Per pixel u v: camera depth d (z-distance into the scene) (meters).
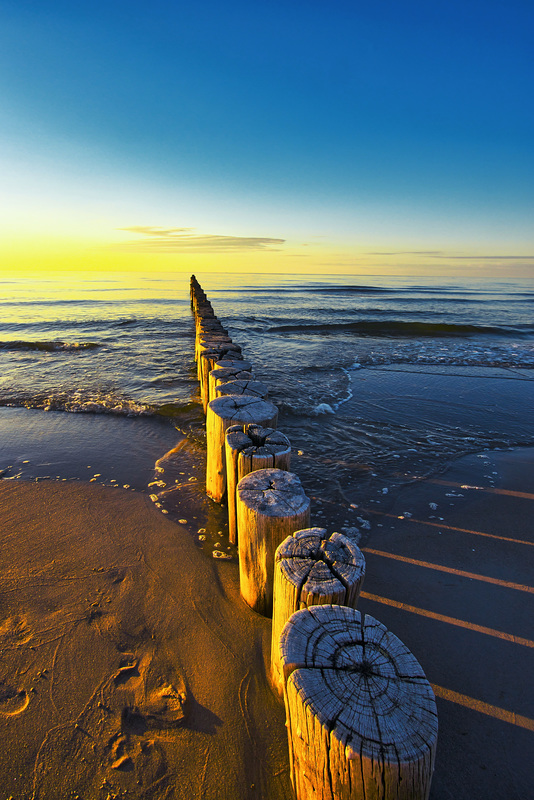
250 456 2.81
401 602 2.75
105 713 1.97
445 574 3.03
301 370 9.44
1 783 1.69
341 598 1.69
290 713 1.31
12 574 2.90
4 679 2.11
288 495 2.41
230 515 3.20
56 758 1.78
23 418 6.19
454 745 1.89
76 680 2.12
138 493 4.06
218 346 6.36
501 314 21.22
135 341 12.91
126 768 1.76
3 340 12.71
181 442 5.38
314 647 1.33
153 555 3.14
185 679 2.16
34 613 2.55
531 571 3.07
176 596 2.73
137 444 5.32
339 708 1.16
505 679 2.21
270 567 2.38
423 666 2.28
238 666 2.24
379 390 7.87
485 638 2.47
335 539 1.92
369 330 15.97
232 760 1.81
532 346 12.81
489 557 3.21
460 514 3.80
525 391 7.87
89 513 3.70
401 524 3.65
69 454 4.98
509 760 1.83
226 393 4.09
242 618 2.56
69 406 6.68
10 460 4.79
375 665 1.28
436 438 5.61
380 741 1.09
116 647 2.33
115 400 6.98
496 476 4.54
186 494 4.04
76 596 2.71
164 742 1.86
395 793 1.10
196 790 1.70
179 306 23.72
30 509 3.75
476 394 7.65
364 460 4.92
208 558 3.12
